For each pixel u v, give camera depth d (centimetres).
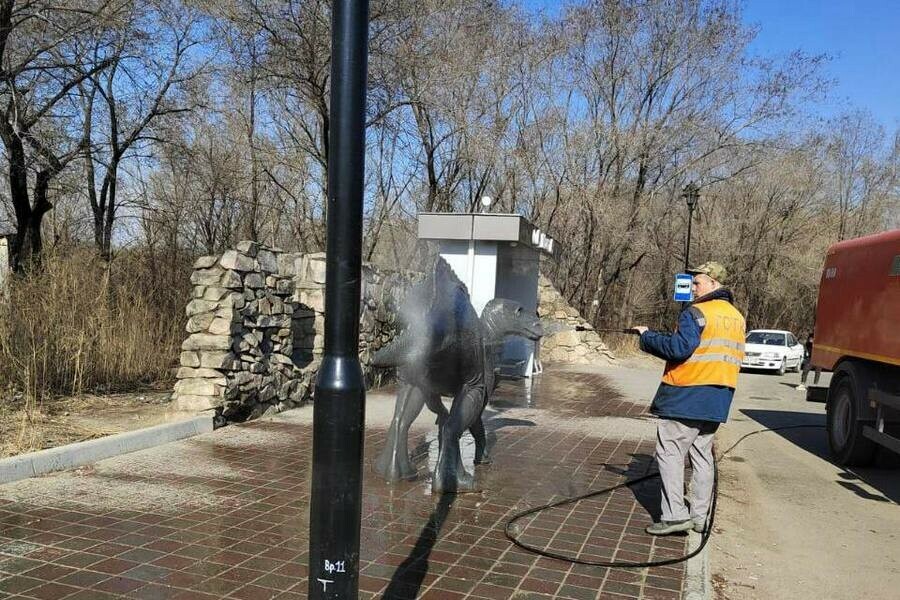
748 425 1222
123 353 988
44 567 413
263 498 561
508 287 1430
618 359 2334
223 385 830
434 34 1850
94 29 1477
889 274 788
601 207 2738
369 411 995
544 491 627
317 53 1470
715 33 2769
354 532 247
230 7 1423
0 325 843
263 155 2027
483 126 2241
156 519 503
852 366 870
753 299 3953
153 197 2011
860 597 474
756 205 3606
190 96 1886
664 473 532
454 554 465
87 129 1777
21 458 587
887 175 4019
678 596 416
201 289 845
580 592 415
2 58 1391
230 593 389
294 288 1034
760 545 569
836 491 764
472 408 620
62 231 1547
